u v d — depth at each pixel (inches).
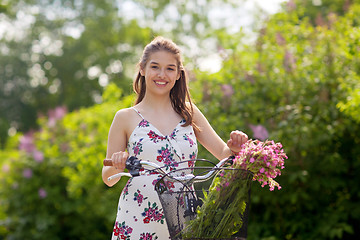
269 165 108.4
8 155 390.0
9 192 343.9
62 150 337.1
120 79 944.3
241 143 118.3
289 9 306.0
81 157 308.5
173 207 107.4
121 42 960.3
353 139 264.5
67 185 336.8
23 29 1032.2
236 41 316.2
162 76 125.9
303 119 254.7
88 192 315.3
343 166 258.1
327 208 261.9
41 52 1035.3
